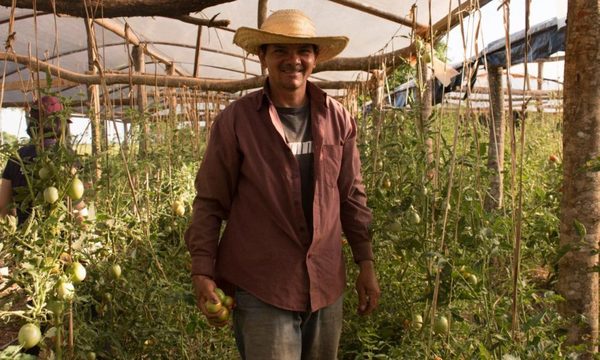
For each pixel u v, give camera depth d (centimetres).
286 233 188
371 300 216
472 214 222
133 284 269
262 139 190
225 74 893
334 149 198
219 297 187
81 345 219
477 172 224
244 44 204
